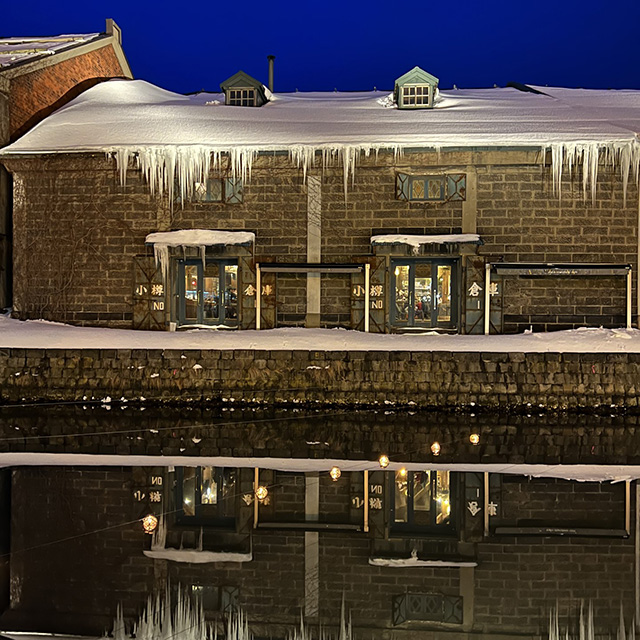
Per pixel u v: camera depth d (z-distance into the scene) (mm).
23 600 4598
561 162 14461
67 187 15641
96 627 4234
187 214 15516
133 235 15547
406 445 9711
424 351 12508
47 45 22281
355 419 11602
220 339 13648
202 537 5891
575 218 14664
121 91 20281
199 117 17359
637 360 12148
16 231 15758
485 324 14672
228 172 15297
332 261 15234
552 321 14703
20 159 15422
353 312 15055
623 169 14352
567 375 12203
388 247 14922
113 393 12898
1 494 7156
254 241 15320
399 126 16094
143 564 5254
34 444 9703
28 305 15758
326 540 5824
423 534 5980
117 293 15617
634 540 5812
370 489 7414
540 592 4777
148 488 7441
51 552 5496
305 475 8016
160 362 12906
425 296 15398
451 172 14898
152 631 4180
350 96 22281
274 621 4320
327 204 15234
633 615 4434
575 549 5617
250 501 6965
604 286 14633
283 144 14891
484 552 5523
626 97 19578
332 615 4391
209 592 4746
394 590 4805
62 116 17375
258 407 12641
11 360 13055
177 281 15875
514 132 15102
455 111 17531
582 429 10773
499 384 12281
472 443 9828
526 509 6691
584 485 7547
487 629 4242
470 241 14500
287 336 13781
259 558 5391
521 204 14781
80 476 7914
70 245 15680
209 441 9945
